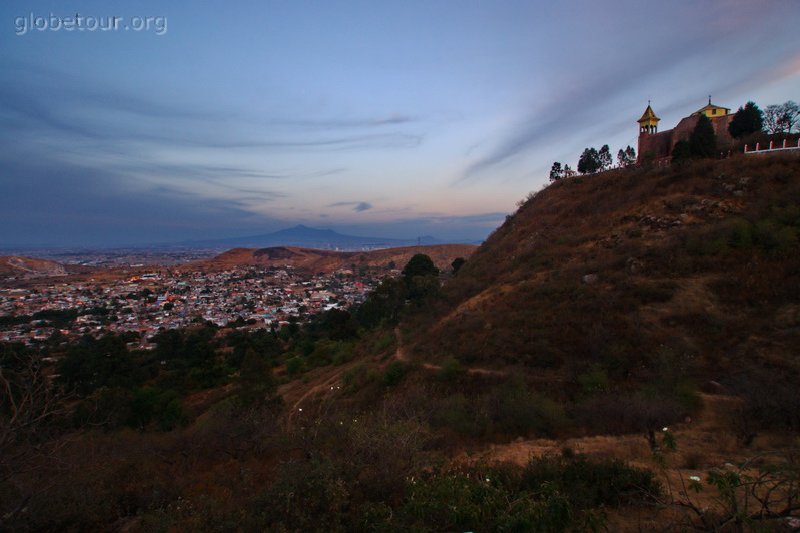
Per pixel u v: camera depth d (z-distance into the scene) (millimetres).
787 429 8250
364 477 4988
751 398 9211
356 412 13555
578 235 24156
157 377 32406
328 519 4184
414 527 3779
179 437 9516
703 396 10875
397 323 31062
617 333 14578
